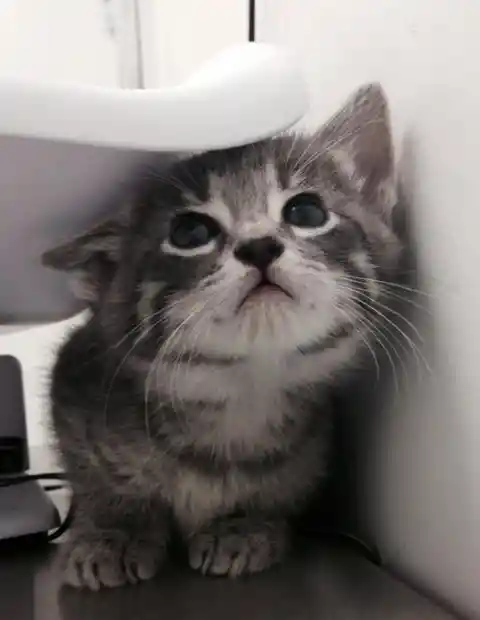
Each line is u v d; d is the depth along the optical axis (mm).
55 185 158
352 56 199
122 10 389
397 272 184
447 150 167
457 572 167
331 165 188
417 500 181
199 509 198
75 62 425
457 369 165
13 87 125
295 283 168
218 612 164
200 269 174
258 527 198
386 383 192
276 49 156
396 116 186
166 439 193
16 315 241
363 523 206
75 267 189
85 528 199
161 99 136
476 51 155
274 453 198
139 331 186
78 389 204
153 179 178
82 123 129
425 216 176
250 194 179
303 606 166
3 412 268
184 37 330
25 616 163
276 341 175
